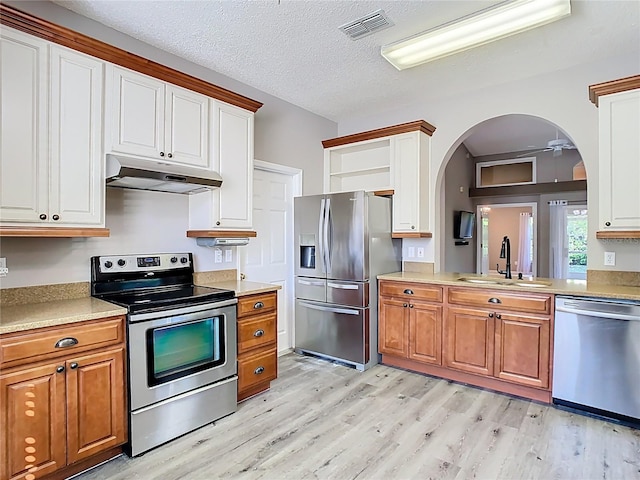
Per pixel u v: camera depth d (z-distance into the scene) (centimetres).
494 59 291
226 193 289
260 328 285
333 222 361
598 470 194
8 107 183
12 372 165
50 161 197
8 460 164
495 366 290
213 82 312
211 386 245
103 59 217
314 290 379
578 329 254
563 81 309
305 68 307
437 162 376
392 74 318
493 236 808
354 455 209
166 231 284
